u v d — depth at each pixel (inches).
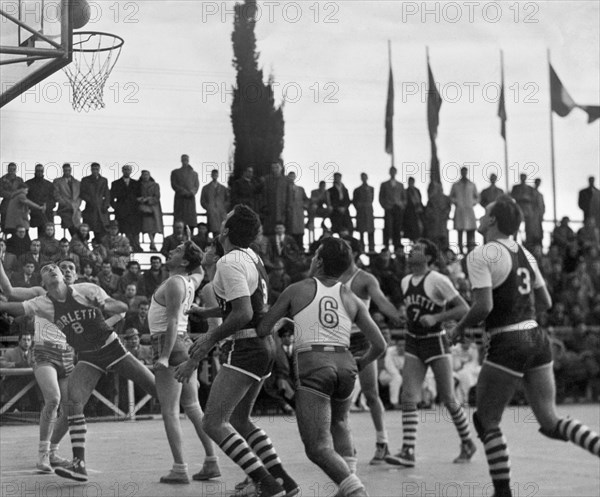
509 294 258.8
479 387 261.9
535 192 794.2
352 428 511.8
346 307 253.0
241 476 325.1
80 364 312.2
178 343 310.5
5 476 322.3
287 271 641.0
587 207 856.9
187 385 316.5
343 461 235.1
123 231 507.8
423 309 363.6
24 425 503.2
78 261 454.9
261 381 265.6
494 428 259.8
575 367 736.3
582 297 791.1
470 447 369.4
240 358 256.8
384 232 743.7
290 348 593.6
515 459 374.9
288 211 670.5
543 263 791.1
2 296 436.5
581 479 319.9
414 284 366.3
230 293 252.7
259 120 824.3
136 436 449.7
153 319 315.0
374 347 262.4
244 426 267.0
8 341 509.7
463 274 734.5
